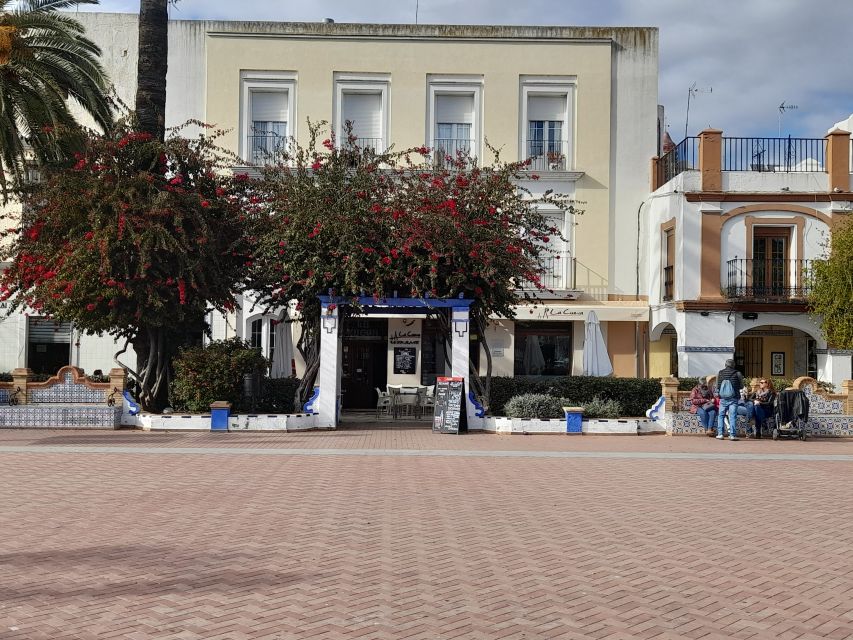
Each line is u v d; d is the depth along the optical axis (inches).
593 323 914.7
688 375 984.9
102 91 845.2
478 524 359.9
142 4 783.7
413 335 1051.9
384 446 643.5
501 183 784.9
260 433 718.5
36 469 500.4
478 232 757.9
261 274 783.1
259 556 300.8
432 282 742.5
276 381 817.5
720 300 984.9
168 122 1079.0
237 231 769.6
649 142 1090.7
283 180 786.8
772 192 995.9
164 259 708.0
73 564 288.4
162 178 726.5
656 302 1056.8
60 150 779.4
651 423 779.4
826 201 1000.9
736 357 1070.4
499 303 793.6
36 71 757.9
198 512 376.8
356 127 1089.4
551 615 240.4
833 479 510.6
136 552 305.0
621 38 1090.7
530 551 314.7
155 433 706.2
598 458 593.9
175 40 1082.1
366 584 267.9
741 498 438.0
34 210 732.0
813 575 288.0
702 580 279.9
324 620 232.4
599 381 861.8
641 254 1083.3
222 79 1075.9
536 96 1092.5
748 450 662.5
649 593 263.7
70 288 674.2
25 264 711.7
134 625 226.4
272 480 468.8
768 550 322.7
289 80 1080.2
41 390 810.2
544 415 767.7
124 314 714.2
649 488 465.1
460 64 1083.3
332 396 775.7
